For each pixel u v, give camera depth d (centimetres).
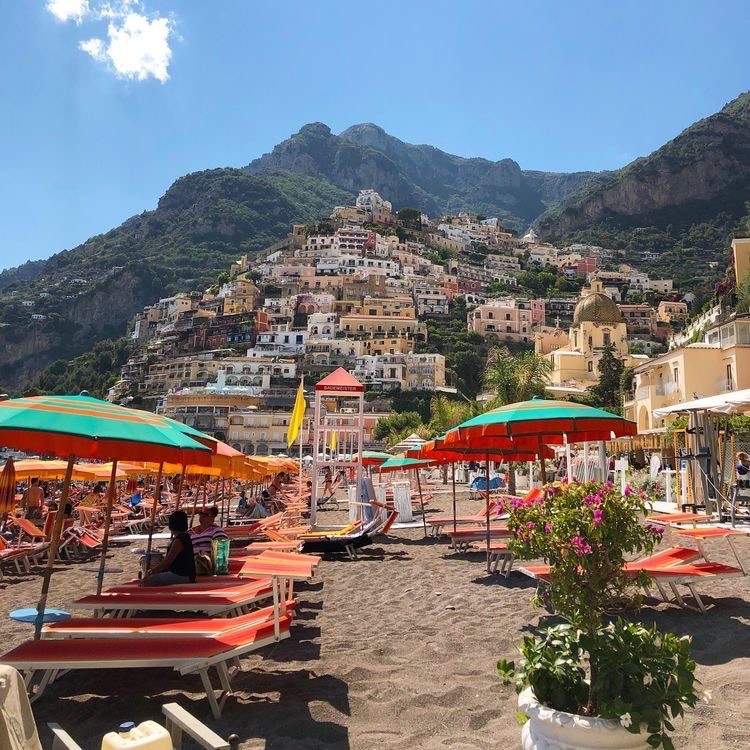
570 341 8938
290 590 700
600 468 1825
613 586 482
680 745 421
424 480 4800
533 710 338
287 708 507
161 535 1988
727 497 1689
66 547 1566
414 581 1033
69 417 529
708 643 644
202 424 10169
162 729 313
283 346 12244
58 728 365
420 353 11769
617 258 19812
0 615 925
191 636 543
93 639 543
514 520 489
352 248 16275
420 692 531
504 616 766
